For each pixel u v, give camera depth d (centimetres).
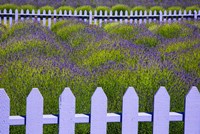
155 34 1274
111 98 581
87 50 924
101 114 367
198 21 1764
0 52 867
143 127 514
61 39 1261
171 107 562
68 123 364
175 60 826
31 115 360
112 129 520
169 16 2112
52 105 538
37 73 596
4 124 357
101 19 2005
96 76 635
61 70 626
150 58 786
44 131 494
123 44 924
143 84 597
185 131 381
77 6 2698
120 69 654
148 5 2847
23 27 1287
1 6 2230
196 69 764
